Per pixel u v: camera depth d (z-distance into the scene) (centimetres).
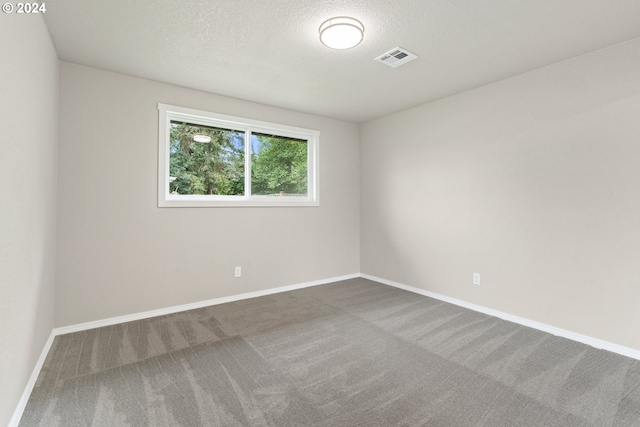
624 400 179
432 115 370
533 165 283
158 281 309
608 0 185
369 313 317
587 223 251
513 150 296
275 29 218
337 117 439
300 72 288
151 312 305
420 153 386
